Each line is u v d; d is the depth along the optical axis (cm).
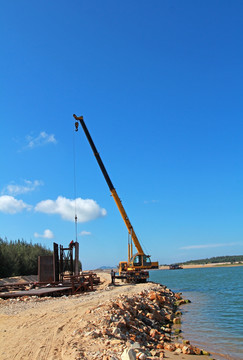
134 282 4012
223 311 2533
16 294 2352
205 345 1498
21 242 7100
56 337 1113
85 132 4231
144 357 952
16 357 915
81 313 1530
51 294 2539
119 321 1359
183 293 4184
